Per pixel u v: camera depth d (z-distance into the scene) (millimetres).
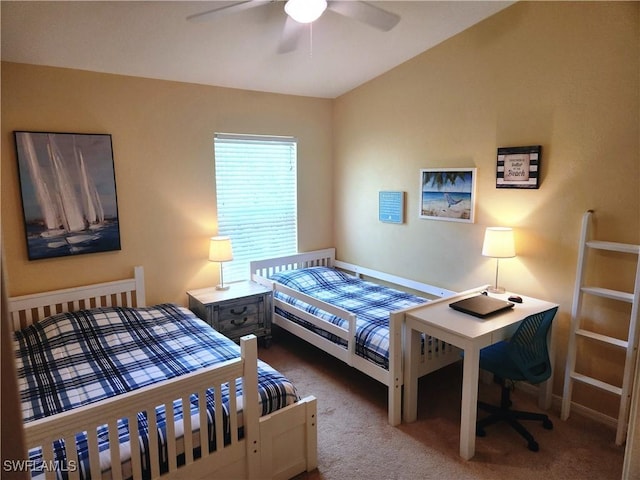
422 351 2779
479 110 3145
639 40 2322
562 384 2840
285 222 4367
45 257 3027
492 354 2582
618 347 2541
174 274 3670
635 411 1054
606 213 2547
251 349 1946
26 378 2283
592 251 2625
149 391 1680
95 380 2258
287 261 4352
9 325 533
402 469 2307
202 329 2996
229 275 4051
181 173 3598
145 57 3014
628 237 2467
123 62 3045
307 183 4422
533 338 2445
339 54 3363
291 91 4090
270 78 3693
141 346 2678
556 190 2768
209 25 2680
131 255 3422
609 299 2582
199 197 3723
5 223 2881
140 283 3430
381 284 4164
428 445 2498
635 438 1055
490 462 2354
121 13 2428
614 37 2414
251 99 3920
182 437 1836
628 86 2387
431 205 3584
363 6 2100
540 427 2674
